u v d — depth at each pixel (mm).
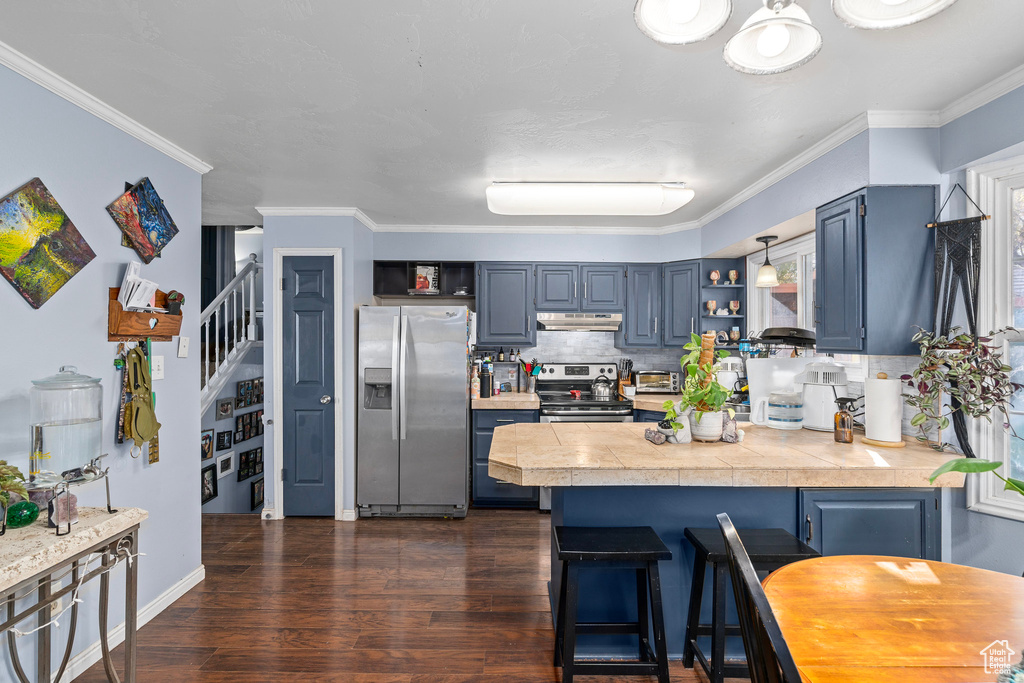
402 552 3207
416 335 3896
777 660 932
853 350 2402
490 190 3057
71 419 1848
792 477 1921
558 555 1830
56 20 1564
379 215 4012
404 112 2225
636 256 4457
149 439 2250
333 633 2287
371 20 1588
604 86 2002
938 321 2250
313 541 3387
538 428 2742
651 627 2092
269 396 3842
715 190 3357
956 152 2182
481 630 2320
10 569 1276
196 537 2746
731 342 4215
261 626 2342
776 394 2709
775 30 1363
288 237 3812
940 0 1272
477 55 1785
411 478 3865
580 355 4801
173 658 2096
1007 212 2113
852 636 1110
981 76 1951
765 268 3416
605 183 3182
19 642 1721
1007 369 1943
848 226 2416
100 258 2104
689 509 2125
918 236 2301
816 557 1657
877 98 2119
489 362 4469
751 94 2072
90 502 2035
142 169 2359
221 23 1594
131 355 2207
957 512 2250
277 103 2129
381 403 3953
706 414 2314
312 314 3846
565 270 4453
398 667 2049
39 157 1838
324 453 3869
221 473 4688
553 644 2215
